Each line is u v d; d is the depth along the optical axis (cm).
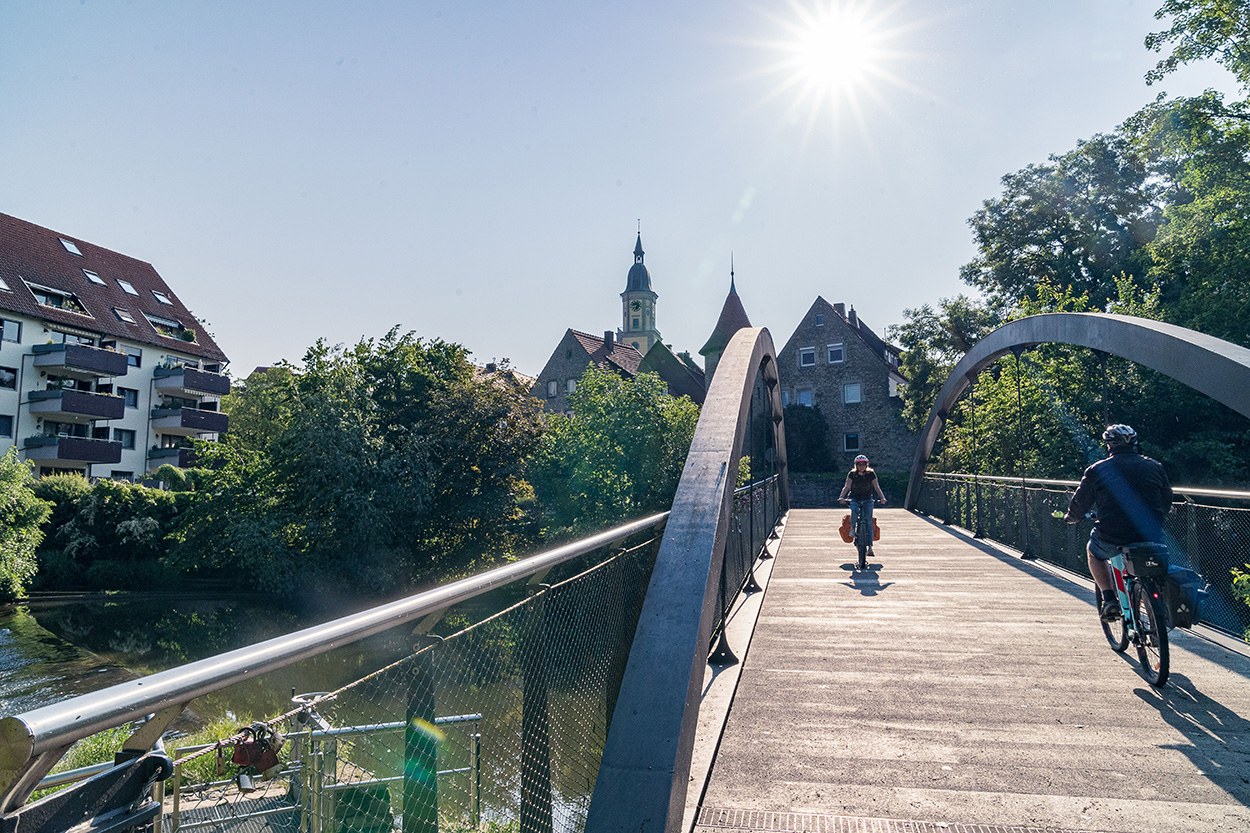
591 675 297
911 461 4041
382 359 3055
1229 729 376
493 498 2778
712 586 334
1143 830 281
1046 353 1794
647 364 5294
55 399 3438
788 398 4350
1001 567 938
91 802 104
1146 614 470
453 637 192
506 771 213
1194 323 1742
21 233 3897
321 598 2570
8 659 1975
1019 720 396
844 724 394
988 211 3050
